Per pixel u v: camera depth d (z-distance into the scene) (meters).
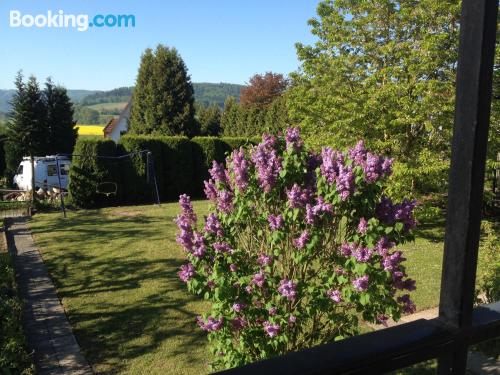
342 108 9.20
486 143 0.91
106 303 5.85
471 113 0.89
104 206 15.28
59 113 25.08
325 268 3.10
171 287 6.41
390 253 2.75
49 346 4.66
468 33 0.89
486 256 5.02
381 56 9.36
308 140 9.80
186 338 4.83
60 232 10.19
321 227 2.87
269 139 3.15
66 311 5.60
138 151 15.64
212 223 3.07
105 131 41.00
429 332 0.91
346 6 9.81
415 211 8.80
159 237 9.61
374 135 9.21
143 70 28.66
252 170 3.22
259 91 41.28
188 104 28.88
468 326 0.95
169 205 15.05
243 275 3.03
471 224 0.92
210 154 17.91
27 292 6.30
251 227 3.26
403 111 8.52
